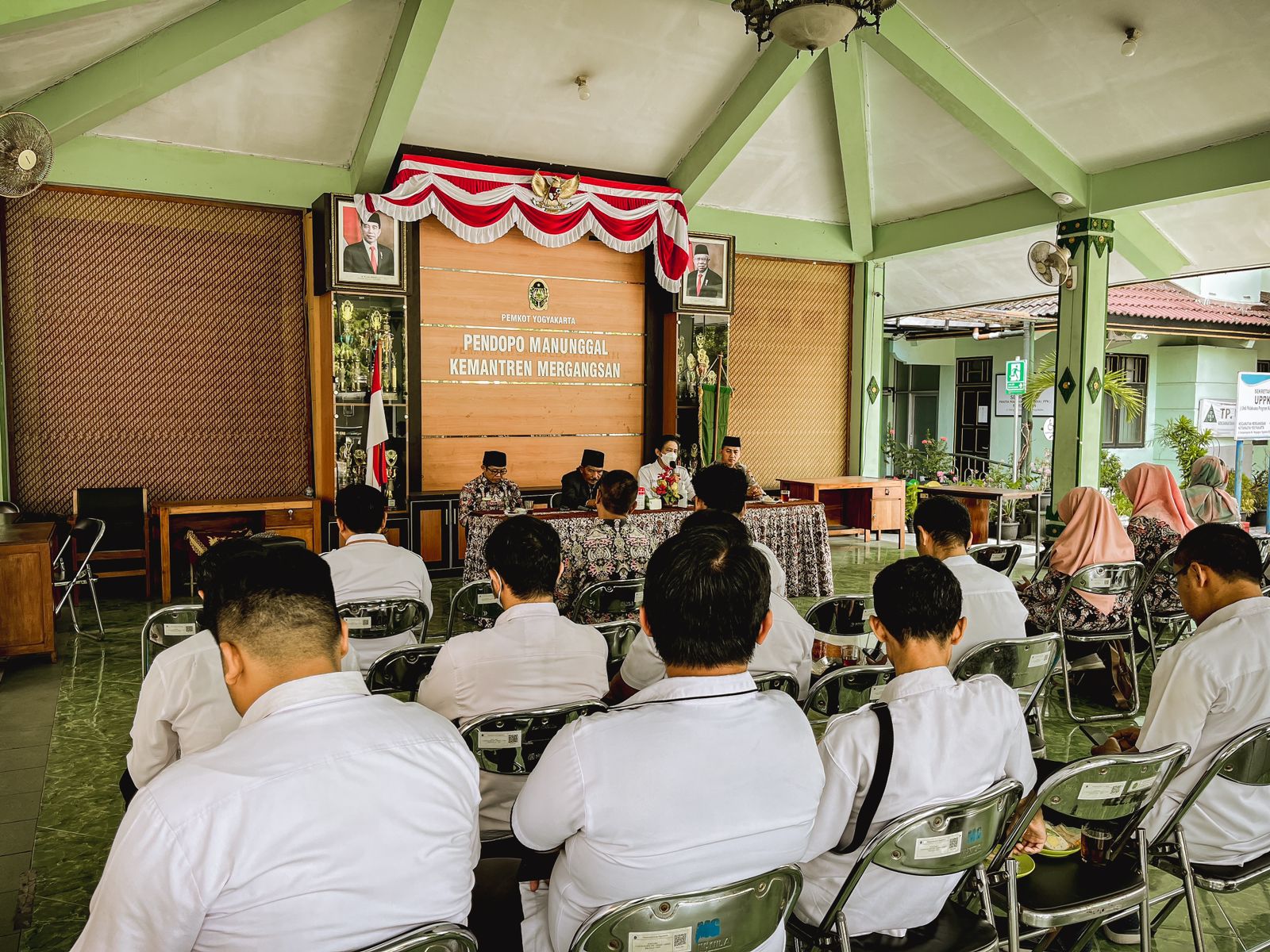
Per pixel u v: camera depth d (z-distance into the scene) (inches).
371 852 48.4
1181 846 85.9
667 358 376.8
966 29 284.5
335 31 265.1
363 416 312.8
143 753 83.8
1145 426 559.8
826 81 331.6
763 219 398.0
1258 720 83.4
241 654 52.1
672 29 291.3
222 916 45.8
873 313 430.0
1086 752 160.6
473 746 82.7
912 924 73.0
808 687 116.6
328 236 298.7
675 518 245.3
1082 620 170.9
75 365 284.5
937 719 68.2
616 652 133.1
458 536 329.7
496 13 272.2
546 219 328.5
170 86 249.9
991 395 618.8
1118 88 284.0
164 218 294.2
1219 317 476.4
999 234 363.3
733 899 56.8
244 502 290.5
